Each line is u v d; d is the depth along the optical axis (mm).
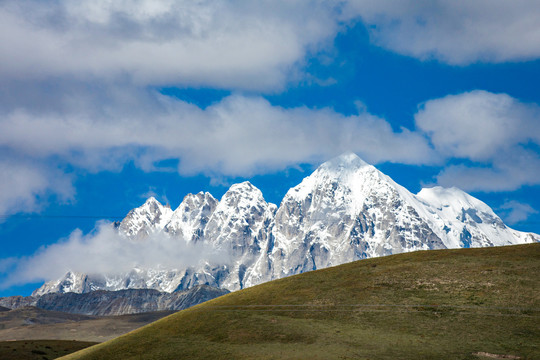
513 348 68062
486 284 89062
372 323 81312
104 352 86875
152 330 93812
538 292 83312
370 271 106062
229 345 79438
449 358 66312
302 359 68625
